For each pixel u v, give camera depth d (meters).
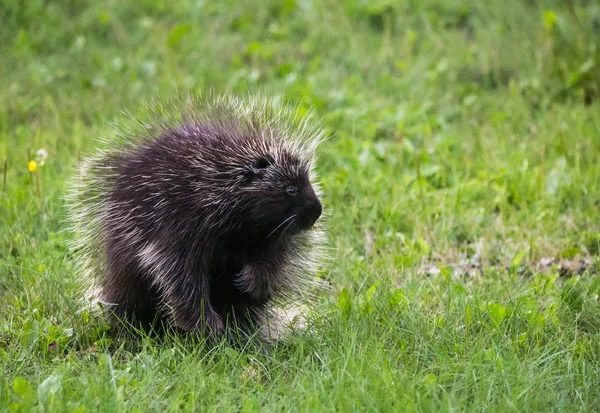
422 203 12.48
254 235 8.70
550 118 15.26
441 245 11.66
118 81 16.88
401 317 8.98
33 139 14.21
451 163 13.80
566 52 17.11
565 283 10.04
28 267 10.17
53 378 7.53
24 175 12.92
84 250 9.33
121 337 9.04
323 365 7.93
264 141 8.66
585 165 13.75
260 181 8.49
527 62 17.42
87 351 8.52
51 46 18.42
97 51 18.14
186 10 19.75
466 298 9.56
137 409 7.09
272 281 8.84
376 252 11.37
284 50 18.25
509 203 12.99
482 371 7.83
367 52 18.33
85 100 16.09
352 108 15.70
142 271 8.71
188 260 8.51
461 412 7.25
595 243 11.64
